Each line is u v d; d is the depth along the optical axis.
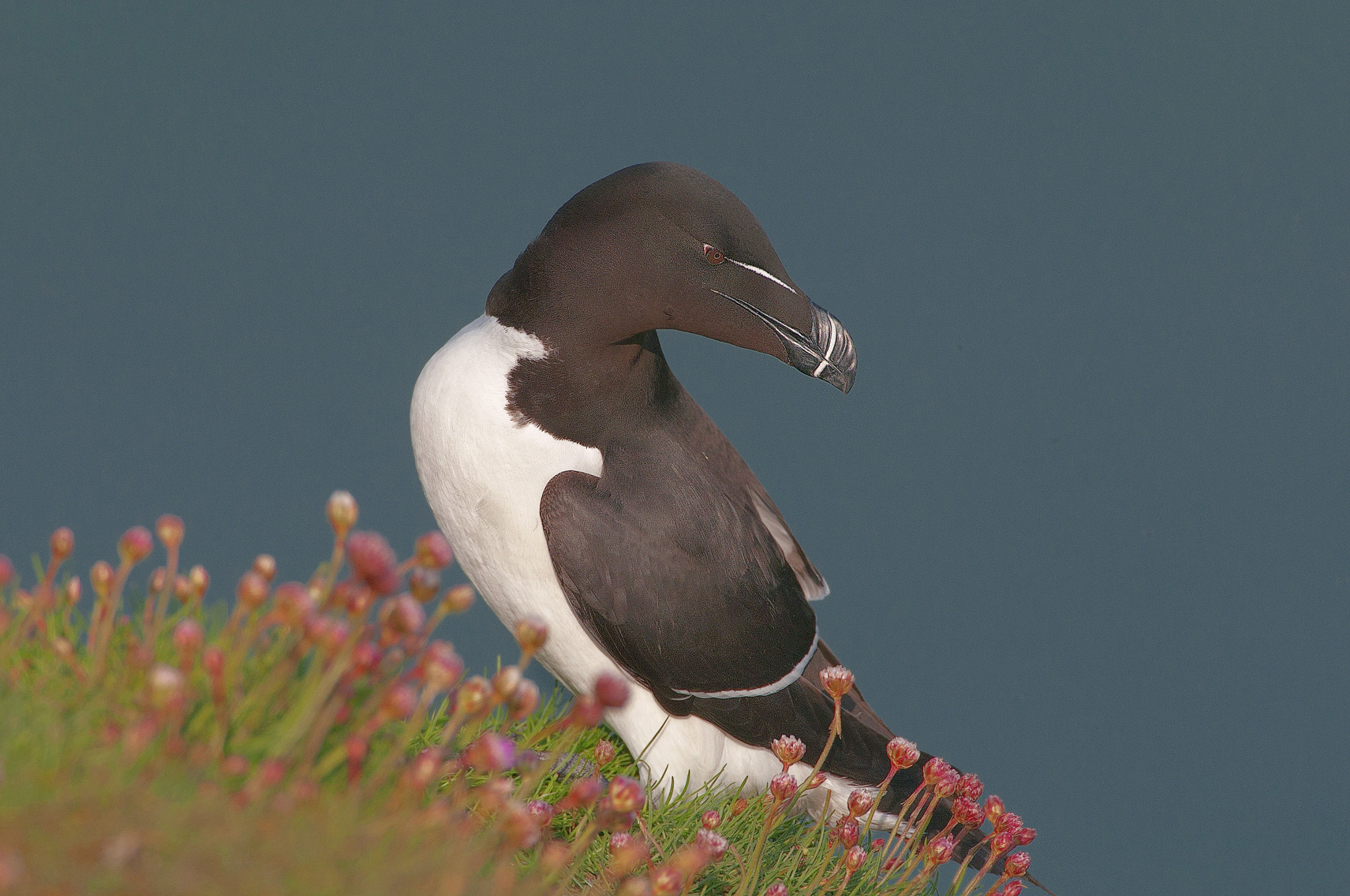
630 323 8.17
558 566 8.09
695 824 7.81
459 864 4.93
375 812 5.26
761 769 8.72
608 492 8.23
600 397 8.33
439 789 6.70
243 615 5.45
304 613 4.99
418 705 5.34
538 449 8.23
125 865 4.28
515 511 8.25
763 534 9.06
